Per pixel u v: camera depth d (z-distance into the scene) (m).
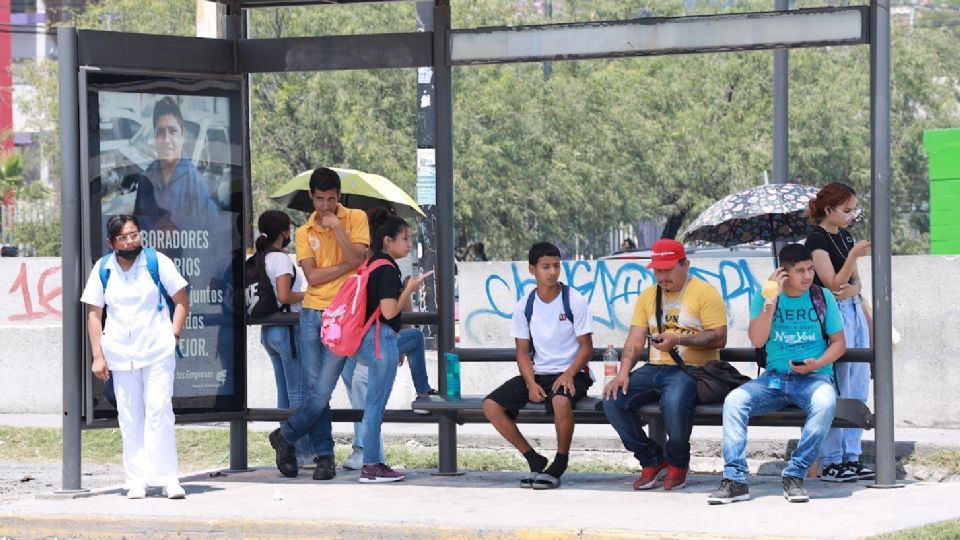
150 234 18.95
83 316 18.34
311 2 20.62
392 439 25.69
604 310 27.23
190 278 19.34
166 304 17.95
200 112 19.44
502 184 75.94
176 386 19.22
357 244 19.02
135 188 18.81
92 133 18.38
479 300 27.86
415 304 33.72
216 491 18.53
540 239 77.94
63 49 18.06
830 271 18.23
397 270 18.81
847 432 18.69
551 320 18.33
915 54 79.44
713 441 23.44
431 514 16.20
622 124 77.06
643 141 77.19
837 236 18.58
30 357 29.84
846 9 17.56
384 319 18.70
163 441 17.88
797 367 16.58
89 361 18.36
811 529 14.52
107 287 17.77
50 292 31.06
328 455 19.56
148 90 18.89
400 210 27.05
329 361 18.80
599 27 18.58
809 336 16.69
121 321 17.73
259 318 20.08
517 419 18.67
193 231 19.38
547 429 25.45
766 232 22.64
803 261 16.67
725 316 17.78
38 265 31.08
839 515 15.49
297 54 19.70
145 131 18.89
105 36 18.42
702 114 77.25
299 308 20.97
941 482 19.33
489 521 15.58
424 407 18.98
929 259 25.06
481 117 76.06
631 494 17.61
